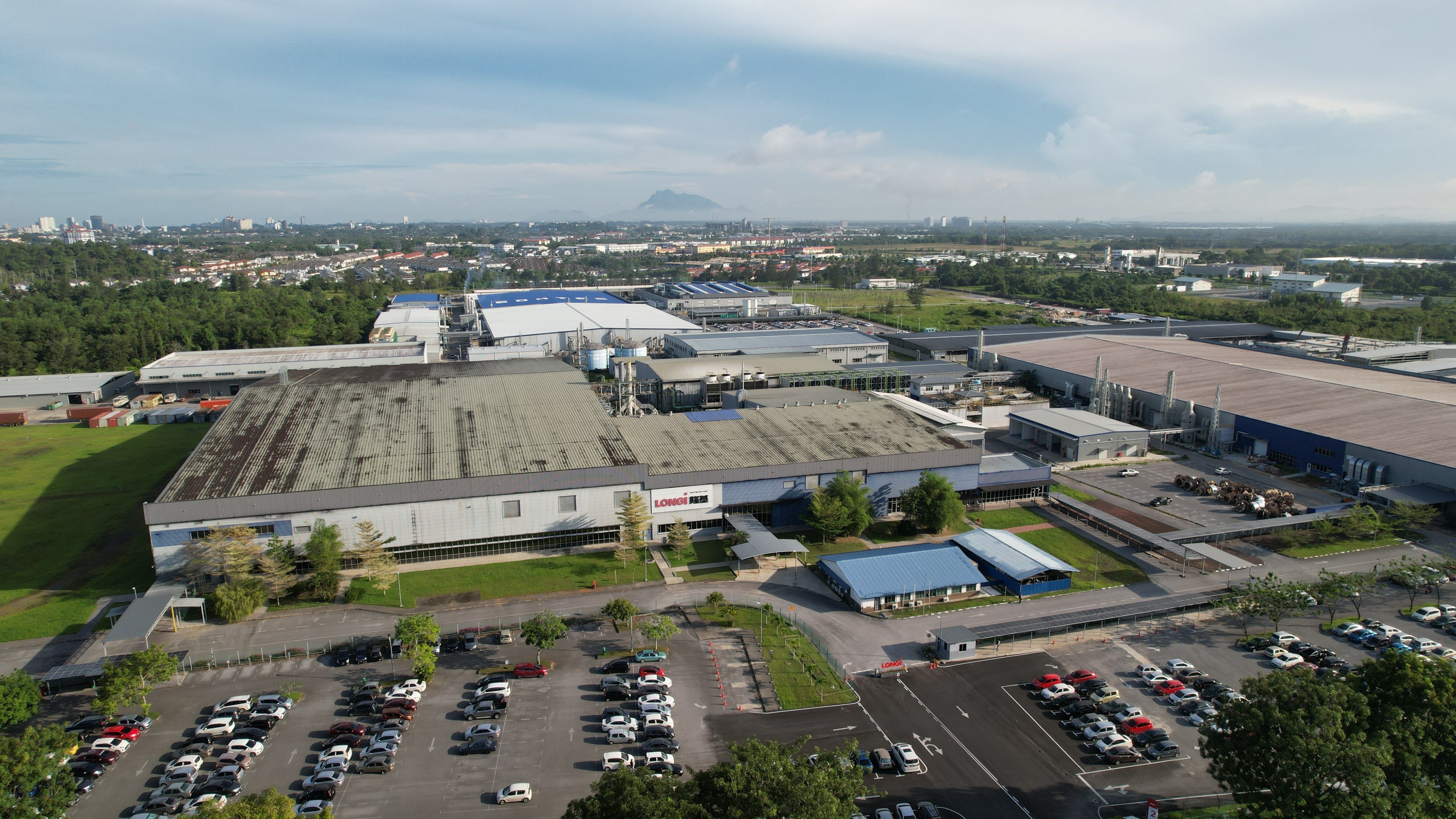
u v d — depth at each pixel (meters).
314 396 105.31
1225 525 92.25
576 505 84.75
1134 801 49.34
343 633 69.00
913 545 86.12
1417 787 38.88
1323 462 109.12
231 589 71.00
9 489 105.94
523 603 74.31
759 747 40.31
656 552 85.00
